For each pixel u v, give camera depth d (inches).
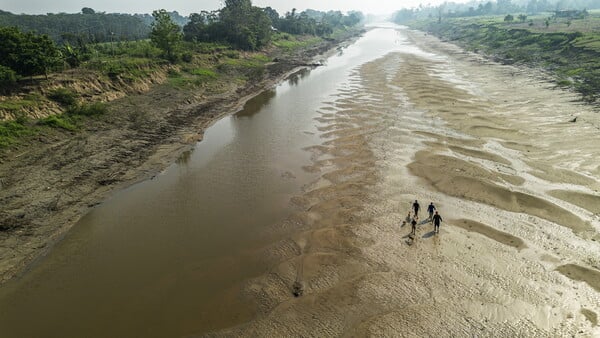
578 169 1307.8
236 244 989.2
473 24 6791.3
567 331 703.1
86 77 1961.1
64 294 829.2
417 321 733.3
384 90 2605.8
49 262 924.0
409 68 3481.8
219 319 757.9
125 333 733.3
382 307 770.2
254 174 1380.4
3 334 734.5
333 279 851.4
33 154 1381.6
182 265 914.1
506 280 828.6
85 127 1653.5
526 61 3378.4
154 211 1146.0
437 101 2231.8
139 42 3383.4
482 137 1638.8
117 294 828.0
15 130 1440.7
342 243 970.7
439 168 1346.0
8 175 1239.5
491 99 2279.8
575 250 916.6
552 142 1546.5
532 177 1270.9
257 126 1926.7
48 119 1562.5
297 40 5871.1
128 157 1489.9
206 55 3346.5
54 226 1051.3
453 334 705.0
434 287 815.1
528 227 1011.3
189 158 1535.4
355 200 1170.0
